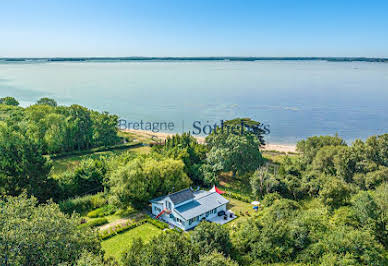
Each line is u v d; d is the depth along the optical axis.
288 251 43.38
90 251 36.09
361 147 80.50
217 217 64.94
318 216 49.41
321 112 196.25
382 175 68.31
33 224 32.16
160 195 70.56
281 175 77.88
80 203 68.69
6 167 63.31
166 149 91.44
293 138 143.62
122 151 115.38
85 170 76.56
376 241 42.72
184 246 38.97
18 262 28.92
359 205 49.69
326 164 80.12
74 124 113.06
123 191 64.81
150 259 35.53
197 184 83.69
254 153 84.12
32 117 124.81
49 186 67.44
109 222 63.25
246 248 46.19
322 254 41.78
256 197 73.31
